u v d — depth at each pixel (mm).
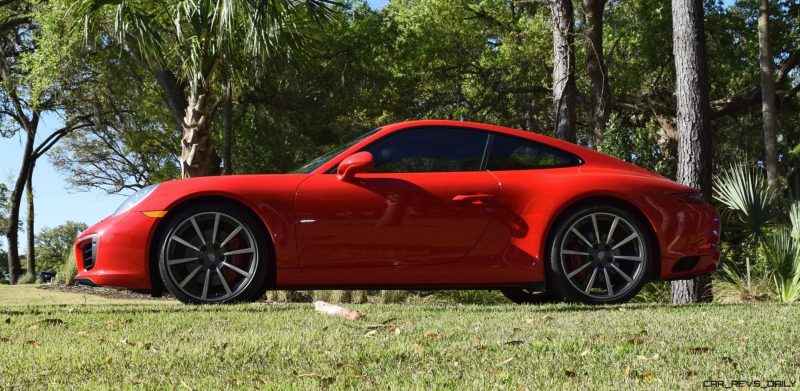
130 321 3920
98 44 20656
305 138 25125
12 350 3014
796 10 23688
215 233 4797
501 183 4844
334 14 11172
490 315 4145
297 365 2611
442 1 25875
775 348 2893
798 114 27641
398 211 4730
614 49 26766
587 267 4938
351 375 2404
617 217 4895
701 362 2619
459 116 25781
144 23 10883
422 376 2385
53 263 63781
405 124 5020
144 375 2469
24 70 23422
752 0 23984
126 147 28969
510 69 24359
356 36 24922
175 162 29734
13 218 31172
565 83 15375
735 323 3670
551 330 3441
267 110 24625
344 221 4715
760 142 27797
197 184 4801
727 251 10008
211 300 4801
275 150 24781
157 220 4746
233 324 3766
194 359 2729
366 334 3332
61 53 21016
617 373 2438
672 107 23484
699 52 9227
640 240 4914
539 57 23984
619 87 24875
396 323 3762
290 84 22328
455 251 4762
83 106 26906
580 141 26172
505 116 25094
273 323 3793
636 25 24594
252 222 4758
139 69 23062
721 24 23547
